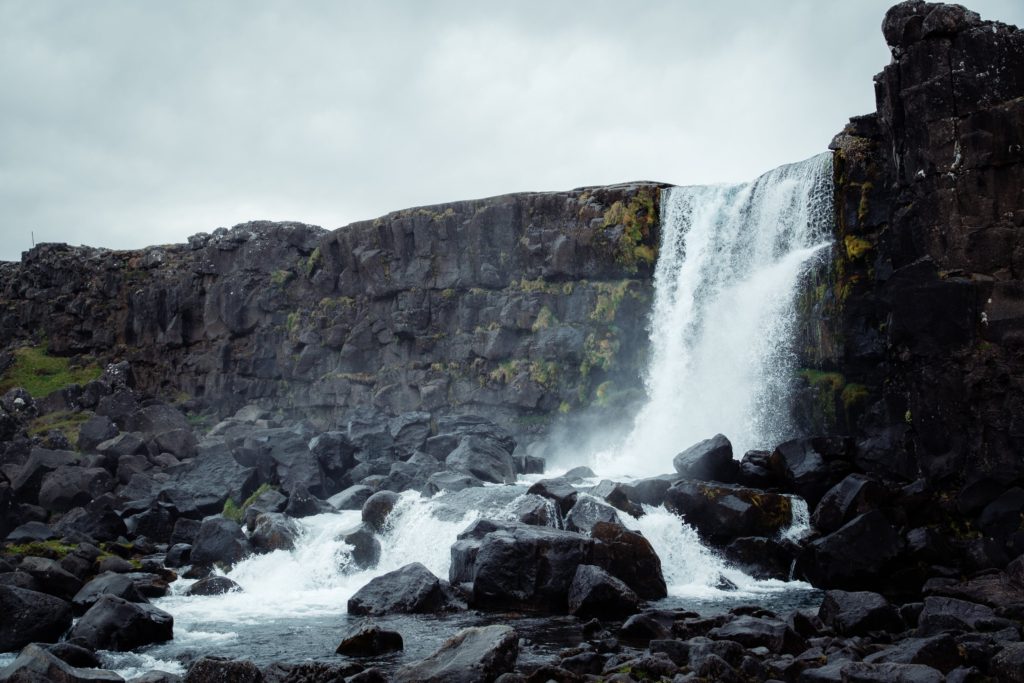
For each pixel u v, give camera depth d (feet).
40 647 53.47
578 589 71.36
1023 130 86.12
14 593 67.62
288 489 116.88
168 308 191.31
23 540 103.86
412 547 90.58
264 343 173.99
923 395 88.84
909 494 86.79
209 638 68.95
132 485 120.57
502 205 146.30
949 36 90.33
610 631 65.31
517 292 143.23
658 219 133.80
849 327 104.63
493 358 143.74
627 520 86.28
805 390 107.86
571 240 137.59
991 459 84.69
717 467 95.61
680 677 50.72
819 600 75.31
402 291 156.15
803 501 89.71
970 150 88.43
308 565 90.84
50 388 199.72
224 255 182.09
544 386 137.28
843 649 56.24
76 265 217.77
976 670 48.88
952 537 85.40
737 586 81.66
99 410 161.68
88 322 209.67
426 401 149.07
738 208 123.34
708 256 125.08
